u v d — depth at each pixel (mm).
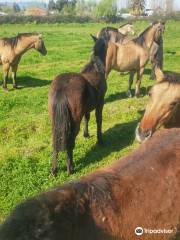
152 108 2617
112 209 1219
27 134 4352
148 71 7797
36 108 5297
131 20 24062
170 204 1353
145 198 1298
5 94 6016
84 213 1155
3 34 15148
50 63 8711
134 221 1259
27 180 3240
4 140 4203
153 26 5820
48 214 1065
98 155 3766
